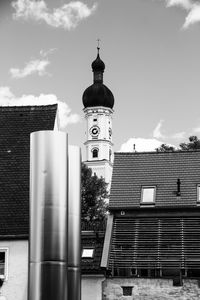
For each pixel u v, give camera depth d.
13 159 40.84
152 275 41.81
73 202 26.05
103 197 86.31
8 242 37.38
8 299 36.72
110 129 170.88
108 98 169.88
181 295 39.75
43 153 24.03
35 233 23.66
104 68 171.75
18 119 43.09
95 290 39.66
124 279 40.25
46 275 23.38
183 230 43.09
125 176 46.53
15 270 37.00
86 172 89.50
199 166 46.88
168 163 47.28
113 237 43.09
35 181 23.97
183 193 44.88
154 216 44.06
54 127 42.97
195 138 75.75
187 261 41.72
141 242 42.78
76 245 25.84
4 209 38.47
